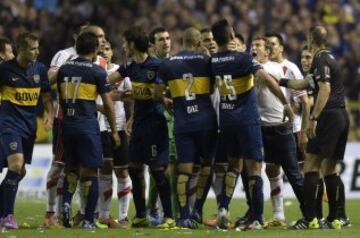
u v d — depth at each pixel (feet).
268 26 184.14
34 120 112.27
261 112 117.19
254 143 108.78
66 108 110.93
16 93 110.52
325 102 107.55
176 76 110.52
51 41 225.56
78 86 110.22
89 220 111.96
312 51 110.52
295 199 168.66
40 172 180.55
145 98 114.73
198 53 111.04
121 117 119.65
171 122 122.93
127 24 238.07
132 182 115.96
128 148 119.65
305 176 109.91
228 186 111.45
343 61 231.09
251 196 110.22
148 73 114.21
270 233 104.06
